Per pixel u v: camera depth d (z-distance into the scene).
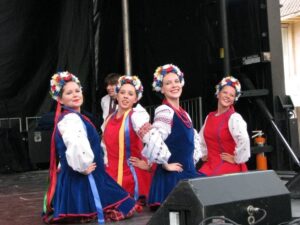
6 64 8.02
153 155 3.52
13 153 7.49
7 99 8.07
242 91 5.65
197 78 6.82
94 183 3.34
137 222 3.27
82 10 8.34
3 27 7.97
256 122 5.84
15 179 6.55
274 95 5.65
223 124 4.38
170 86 3.73
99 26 8.41
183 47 7.06
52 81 3.44
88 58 8.38
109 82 5.37
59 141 3.34
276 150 5.57
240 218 2.06
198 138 4.03
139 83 3.94
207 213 1.96
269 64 5.70
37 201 4.45
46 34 8.22
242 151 4.30
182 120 3.70
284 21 13.91
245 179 2.18
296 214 2.64
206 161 4.55
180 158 3.69
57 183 3.35
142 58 7.90
